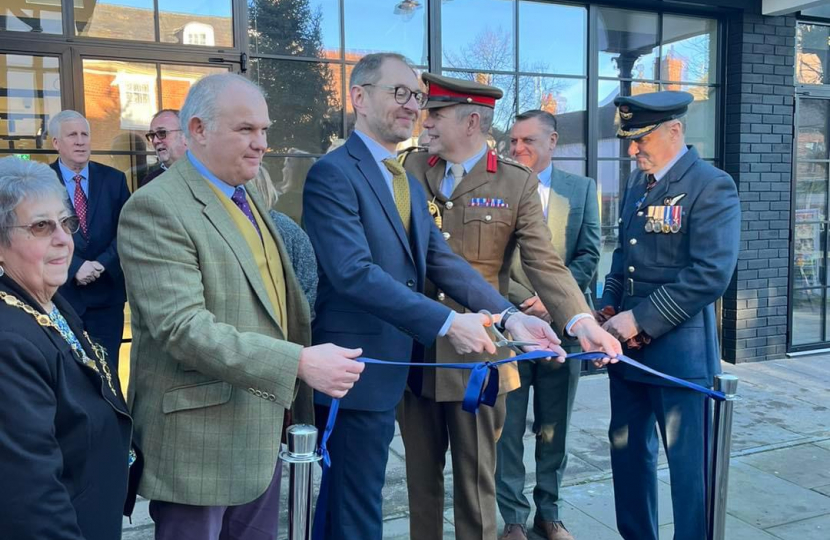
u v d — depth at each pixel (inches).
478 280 76.6
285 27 159.9
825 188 217.3
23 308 48.8
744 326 205.8
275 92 160.1
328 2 163.2
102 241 130.2
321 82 164.1
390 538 107.2
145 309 55.8
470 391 64.7
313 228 69.2
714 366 89.0
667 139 89.1
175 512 60.0
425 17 172.9
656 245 90.3
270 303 61.3
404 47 171.8
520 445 106.5
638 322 86.7
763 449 143.6
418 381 80.7
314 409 74.3
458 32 177.2
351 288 65.4
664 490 124.9
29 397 45.9
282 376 54.6
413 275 73.0
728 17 201.5
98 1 143.6
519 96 185.0
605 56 192.9
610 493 123.8
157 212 56.7
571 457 138.9
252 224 63.6
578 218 114.0
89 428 50.6
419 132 168.2
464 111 81.4
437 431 84.0
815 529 111.0
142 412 60.0
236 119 58.6
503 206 83.0
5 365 45.4
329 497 72.3
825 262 219.0
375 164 71.6
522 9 183.0
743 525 112.2
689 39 201.5
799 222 214.4
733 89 202.1
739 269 203.6
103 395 52.9
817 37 212.1
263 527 69.1
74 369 51.1
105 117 146.4
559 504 109.5
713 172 87.0
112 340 131.3
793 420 160.4
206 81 59.8
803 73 211.3
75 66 142.4
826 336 221.0
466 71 178.7
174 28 149.9
